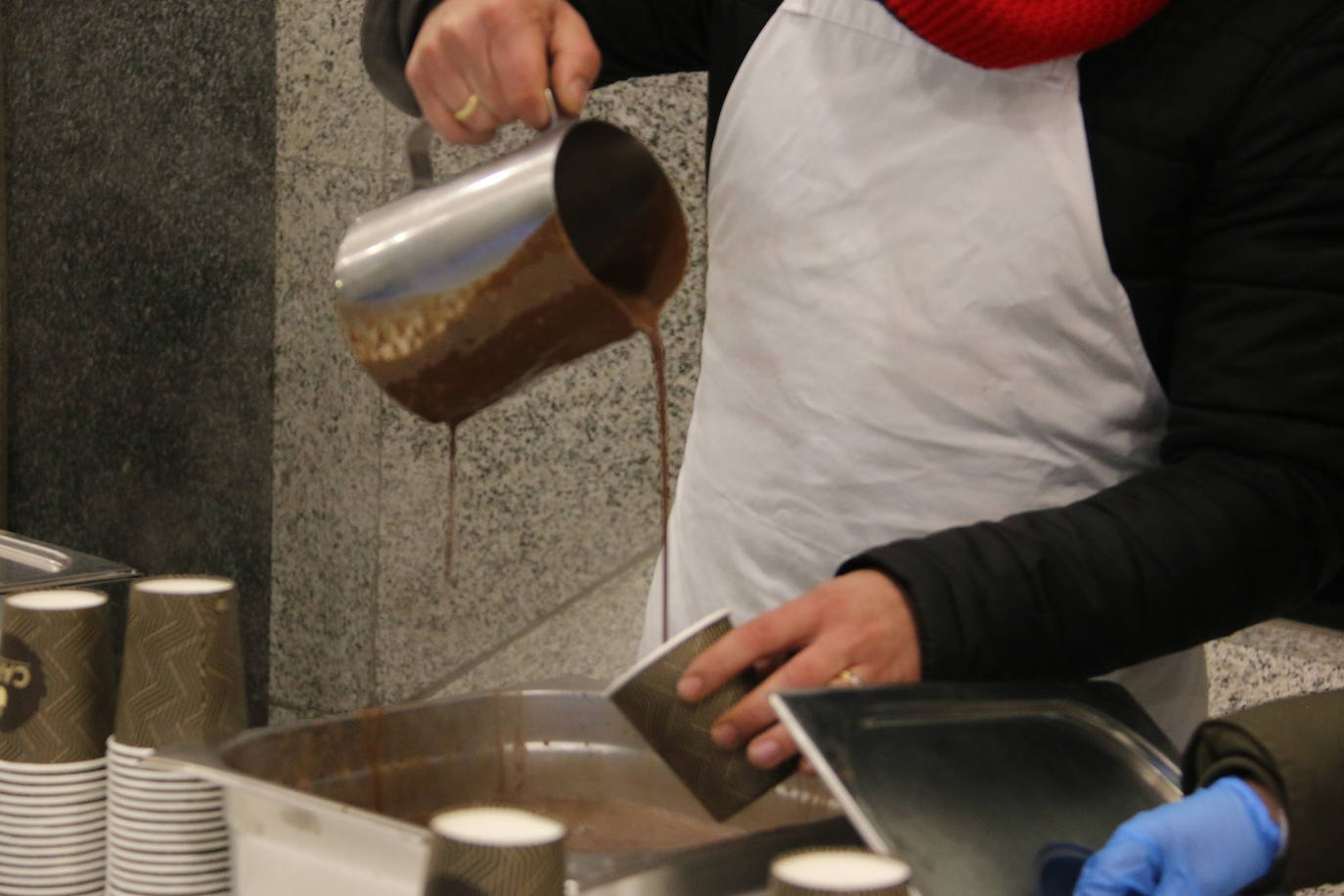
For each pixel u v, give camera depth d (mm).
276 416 2869
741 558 1546
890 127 1408
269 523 2932
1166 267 1347
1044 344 1391
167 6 2795
